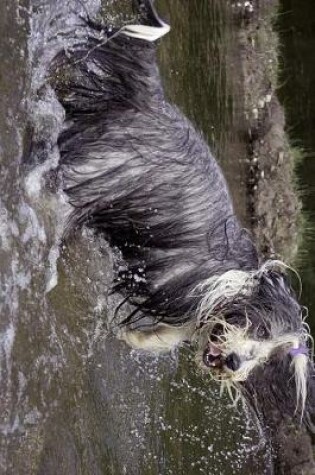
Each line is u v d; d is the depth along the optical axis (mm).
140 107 4969
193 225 5156
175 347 6414
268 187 9570
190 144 5133
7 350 4445
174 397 7145
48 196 4781
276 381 5246
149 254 5336
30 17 4633
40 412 4848
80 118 4930
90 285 5582
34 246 4746
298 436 9055
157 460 6762
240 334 5020
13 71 4488
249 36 9836
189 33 8227
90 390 5676
